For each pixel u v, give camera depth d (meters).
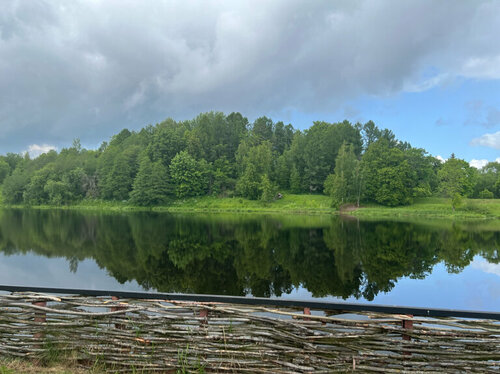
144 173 81.00
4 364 3.76
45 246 28.66
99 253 25.61
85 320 3.79
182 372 3.52
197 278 18.27
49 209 78.56
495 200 70.25
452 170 64.88
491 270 20.00
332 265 21.36
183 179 85.00
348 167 77.12
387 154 78.19
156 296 3.70
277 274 18.95
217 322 3.60
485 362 3.22
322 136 95.88
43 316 3.87
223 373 3.55
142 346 3.68
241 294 15.64
